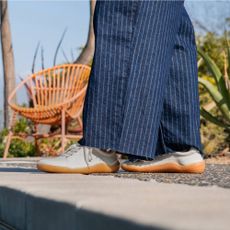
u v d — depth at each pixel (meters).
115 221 1.02
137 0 2.33
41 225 1.41
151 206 1.16
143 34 2.34
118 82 2.33
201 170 2.63
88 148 2.52
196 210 1.10
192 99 2.56
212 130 7.35
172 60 2.54
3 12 10.28
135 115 2.34
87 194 1.43
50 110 6.62
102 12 2.35
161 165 2.64
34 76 7.07
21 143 8.02
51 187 1.63
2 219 1.75
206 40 9.09
